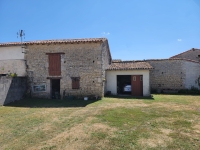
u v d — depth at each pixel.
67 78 11.52
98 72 11.19
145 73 13.12
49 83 11.69
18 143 4.20
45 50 11.78
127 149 3.78
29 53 11.94
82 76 11.38
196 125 5.38
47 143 4.16
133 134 4.63
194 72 15.99
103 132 4.80
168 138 4.35
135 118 6.22
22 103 9.77
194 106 8.53
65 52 11.58
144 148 3.81
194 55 19.17
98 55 11.21
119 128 5.13
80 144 4.06
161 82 16.38
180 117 6.33
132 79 13.42
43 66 11.77
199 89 15.89
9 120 6.18
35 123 5.79
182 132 4.77
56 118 6.37
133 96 12.80
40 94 11.76
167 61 16.31
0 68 12.24
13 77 10.35
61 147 3.93
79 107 8.48
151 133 4.70
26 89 11.85
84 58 11.37
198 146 3.89
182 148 3.80
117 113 7.00
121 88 15.43
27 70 11.91
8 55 12.20
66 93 11.51
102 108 8.06
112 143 4.09
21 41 12.91
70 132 4.86
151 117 6.36
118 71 13.68
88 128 5.16
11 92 10.08
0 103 9.27
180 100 10.68
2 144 4.16
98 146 3.95
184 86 15.73
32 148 3.91
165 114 6.81
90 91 11.27
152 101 10.26
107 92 13.52
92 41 11.00
